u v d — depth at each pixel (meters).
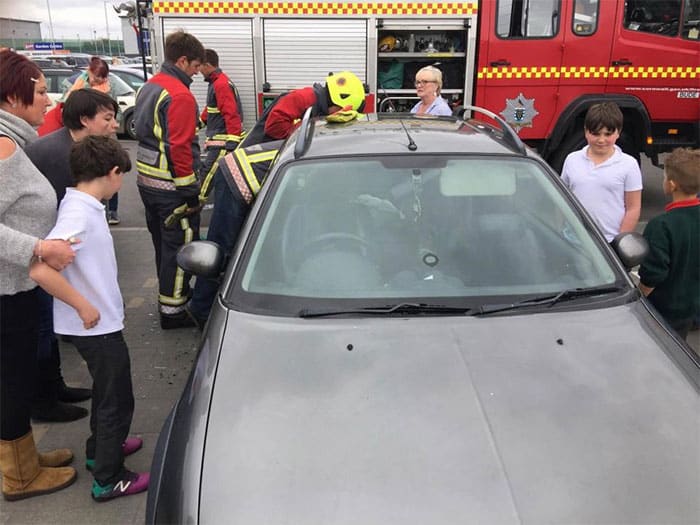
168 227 4.46
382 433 1.83
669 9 7.11
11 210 2.55
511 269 2.53
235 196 3.64
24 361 2.78
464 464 1.74
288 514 1.63
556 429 1.85
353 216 2.67
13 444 2.84
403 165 2.81
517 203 2.73
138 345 4.43
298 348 2.17
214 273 2.68
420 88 5.55
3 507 2.85
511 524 1.60
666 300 3.00
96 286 2.59
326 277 2.48
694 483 1.71
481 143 3.00
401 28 7.33
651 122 7.44
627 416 1.91
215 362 2.14
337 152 2.89
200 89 7.82
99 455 2.80
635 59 7.21
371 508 1.63
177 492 1.74
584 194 3.63
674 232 2.86
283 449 1.79
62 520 2.77
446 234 2.62
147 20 7.87
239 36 7.46
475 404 1.93
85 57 25.62
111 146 2.56
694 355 2.25
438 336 2.22
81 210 2.52
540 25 7.15
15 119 2.76
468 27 7.23
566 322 2.31
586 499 1.66
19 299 2.68
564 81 7.26
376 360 2.11
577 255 2.60
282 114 4.55
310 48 7.47
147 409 3.60
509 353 2.15
